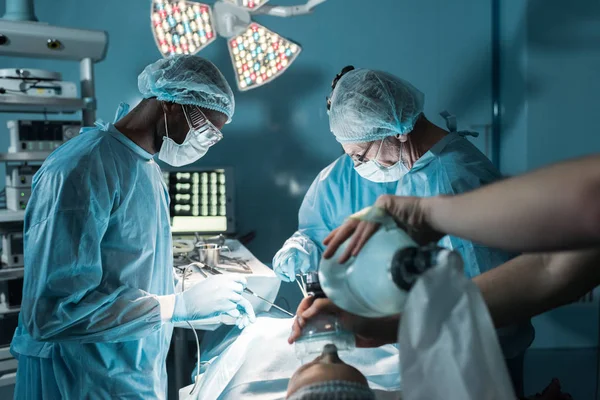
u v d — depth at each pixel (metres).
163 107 1.63
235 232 3.11
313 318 0.92
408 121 1.69
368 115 1.66
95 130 1.62
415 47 3.45
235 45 2.83
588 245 0.47
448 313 0.58
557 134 3.13
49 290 1.41
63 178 1.43
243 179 3.47
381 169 1.80
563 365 3.12
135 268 1.60
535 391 2.84
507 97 3.36
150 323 1.53
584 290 0.77
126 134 1.63
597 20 3.08
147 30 3.31
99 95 3.31
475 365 0.57
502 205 0.50
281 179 3.50
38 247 1.43
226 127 3.43
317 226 2.18
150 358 1.67
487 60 3.49
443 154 1.69
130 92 3.34
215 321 1.82
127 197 1.57
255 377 1.36
